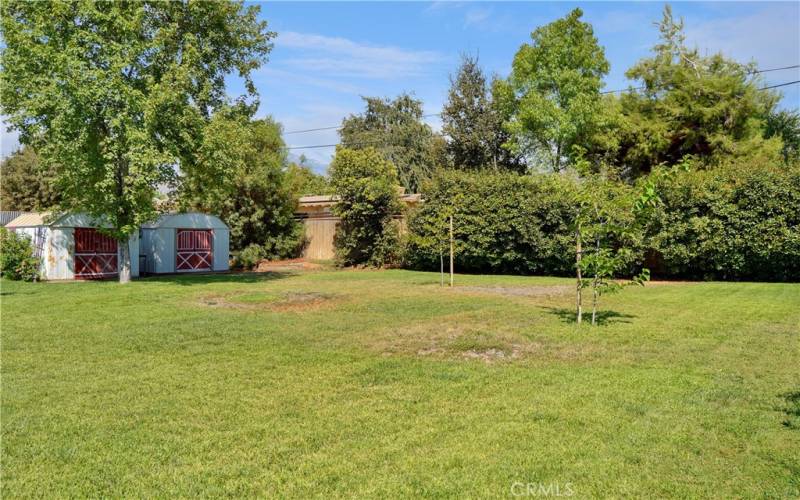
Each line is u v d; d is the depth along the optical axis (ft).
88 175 46.24
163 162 46.42
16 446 12.20
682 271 54.44
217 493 10.05
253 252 77.77
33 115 43.50
